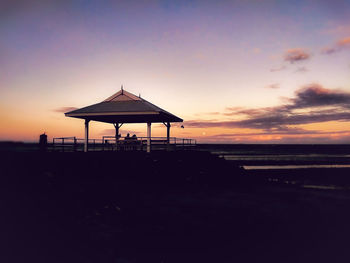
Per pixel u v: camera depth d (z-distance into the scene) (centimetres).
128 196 1571
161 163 2220
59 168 1559
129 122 2839
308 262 891
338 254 962
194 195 1883
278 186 2861
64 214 1020
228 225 1262
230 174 2864
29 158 1407
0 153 1211
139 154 2209
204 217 1361
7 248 685
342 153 11462
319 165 6297
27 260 663
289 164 6538
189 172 2388
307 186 3103
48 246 751
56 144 2034
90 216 1124
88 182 1577
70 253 760
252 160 7731
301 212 1636
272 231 1216
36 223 855
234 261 873
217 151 13250
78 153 1812
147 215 1297
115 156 2067
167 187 1997
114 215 1223
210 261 858
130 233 1029
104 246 869
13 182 1112
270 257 919
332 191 2700
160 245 951
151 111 2114
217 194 2041
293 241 1091
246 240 1078
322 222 1412
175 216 1328
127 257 826
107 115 2188
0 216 826
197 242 1014
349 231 1248
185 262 837
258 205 1759
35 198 1047
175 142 2764
